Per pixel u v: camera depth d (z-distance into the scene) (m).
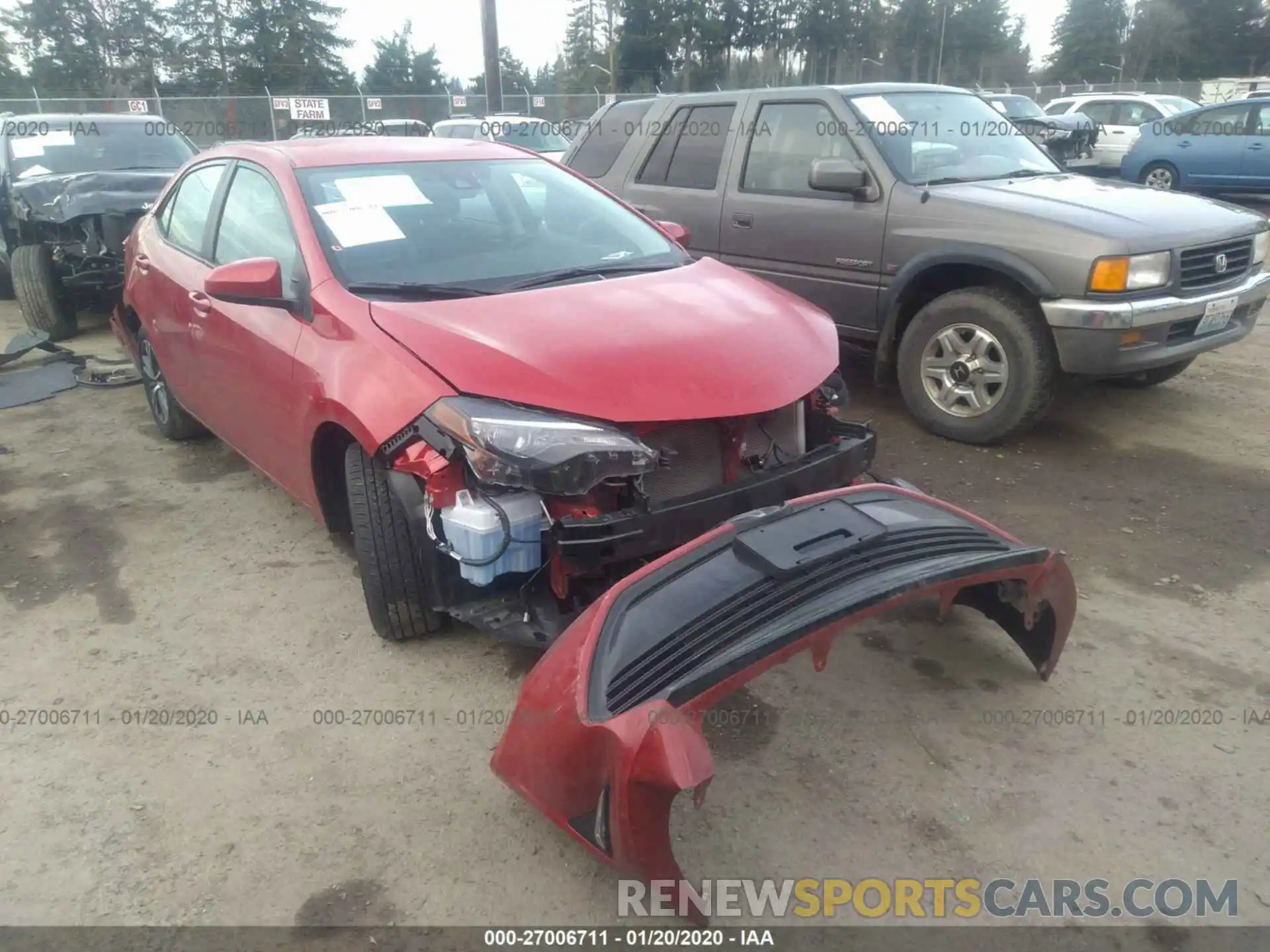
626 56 54.97
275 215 3.83
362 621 3.63
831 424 3.41
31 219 8.06
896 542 2.66
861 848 2.54
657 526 2.72
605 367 2.86
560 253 3.83
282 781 2.81
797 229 5.76
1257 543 4.12
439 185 3.98
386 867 2.50
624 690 2.29
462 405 2.76
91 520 4.53
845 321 5.70
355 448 3.25
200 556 4.17
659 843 2.17
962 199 5.09
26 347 7.31
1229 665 3.28
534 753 2.38
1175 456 5.07
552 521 2.73
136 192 7.93
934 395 5.34
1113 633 3.48
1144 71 67.56
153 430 5.81
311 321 3.39
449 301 3.25
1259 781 2.75
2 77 55.59
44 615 3.71
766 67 56.09
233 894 2.42
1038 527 4.30
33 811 2.70
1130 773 2.79
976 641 3.43
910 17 64.06
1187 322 4.90
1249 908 2.35
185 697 3.20
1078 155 17.53
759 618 2.36
